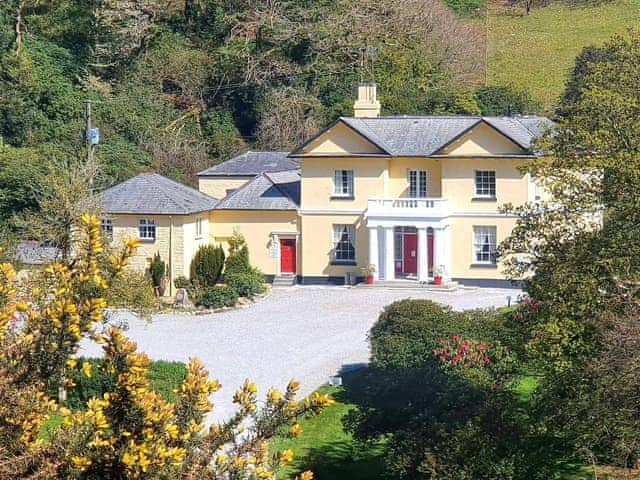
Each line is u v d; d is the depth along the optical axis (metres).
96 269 13.84
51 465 12.93
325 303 54.03
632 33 28.41
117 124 76.38
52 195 43.31
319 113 80.12
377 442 31.50
